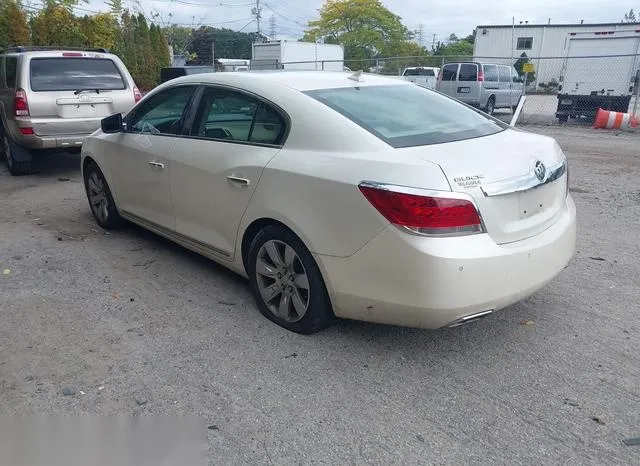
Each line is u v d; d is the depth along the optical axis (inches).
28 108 330.0
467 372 134.4
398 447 109.5
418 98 171.5
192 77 186.1
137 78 1040.2
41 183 342.0
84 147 240.1
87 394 125.8
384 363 138.0
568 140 547.5
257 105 159.2
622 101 689.0
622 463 105.0
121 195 219.5
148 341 148.3
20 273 194.2
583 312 165.0
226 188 161.0
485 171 128.2
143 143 198.1
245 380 130.9
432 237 120.9
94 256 211.2
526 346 146.1
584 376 132.6
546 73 1653.5
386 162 128.3
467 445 110.0
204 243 177.2
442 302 122.0
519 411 120.0
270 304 157.4
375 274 128.3
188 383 129.7
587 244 224.4
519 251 129.2
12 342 147.8
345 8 2284.7
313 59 1279.5
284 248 149.2
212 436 112.7
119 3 999.6
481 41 1734.7
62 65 343.3
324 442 110.9
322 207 134.6
